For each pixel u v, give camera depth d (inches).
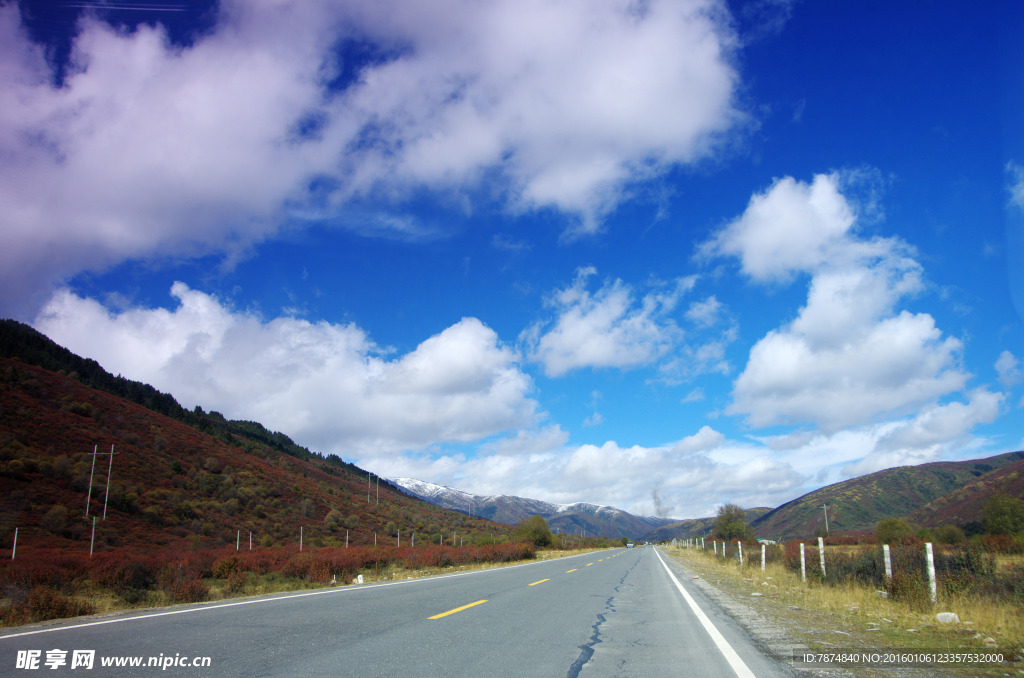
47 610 467.5
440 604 496.7
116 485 2044.8
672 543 4926.2
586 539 5349.4
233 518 2351.1
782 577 866.8
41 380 2716.5
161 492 2224.4
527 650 309.0
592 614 462.9
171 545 1796.3
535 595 594.9
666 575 994.1
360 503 4045.3
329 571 941.2
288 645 308.3
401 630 359.9
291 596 571.5
